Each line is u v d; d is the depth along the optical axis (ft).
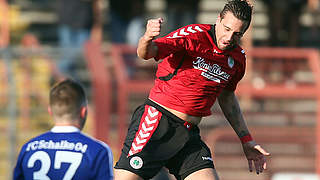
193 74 51.85
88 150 45.24
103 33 131.03
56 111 46.39
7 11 132.67
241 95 106.42
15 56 101.55
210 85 52.44
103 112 99.50
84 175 44.75
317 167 105.19
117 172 52.49
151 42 46.83
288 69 116.57
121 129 100.53
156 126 52.47
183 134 52.80
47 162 45.14
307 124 111.65
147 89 101.19
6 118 103.14
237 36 50.01
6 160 102.47
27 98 103.60
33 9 136.67
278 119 111.34
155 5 132.77
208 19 136.05
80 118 47.19
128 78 105.50
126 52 104.17
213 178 52.34
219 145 109.91
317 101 106.22
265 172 110.11
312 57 109.40
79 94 46.98
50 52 102.01
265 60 116.16
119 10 119.34
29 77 103.14
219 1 136.98
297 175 100.73
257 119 110.73
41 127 104.58
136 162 51.98
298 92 105.91
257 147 56.39
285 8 133.49
